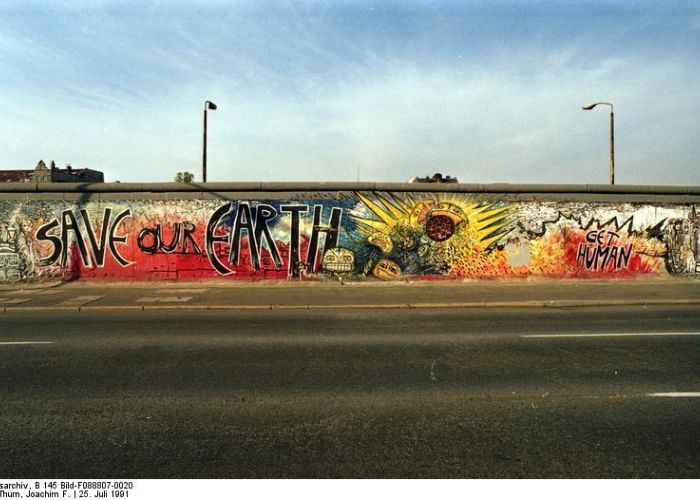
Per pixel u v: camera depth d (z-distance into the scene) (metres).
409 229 16.20
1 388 5.58
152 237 15.95
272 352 7.25
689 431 4.30
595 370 6.25
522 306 12.12
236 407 4.93
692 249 16.78
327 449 3.96
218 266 16.02
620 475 3.53
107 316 10.69
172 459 3.79
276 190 16.02
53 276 15.93
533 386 5.59
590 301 12.31
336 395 5.30
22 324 9.69
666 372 6.16
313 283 15.84
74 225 15.92
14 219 15.88
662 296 13.15
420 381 5.80
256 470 3.62
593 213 16.48
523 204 16.38
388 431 4.31
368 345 7.71
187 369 6.34
